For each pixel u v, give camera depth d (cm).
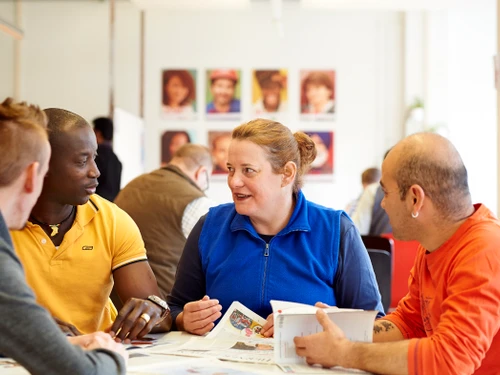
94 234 202
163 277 340
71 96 970
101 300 203
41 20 970
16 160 130
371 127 966
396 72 963
